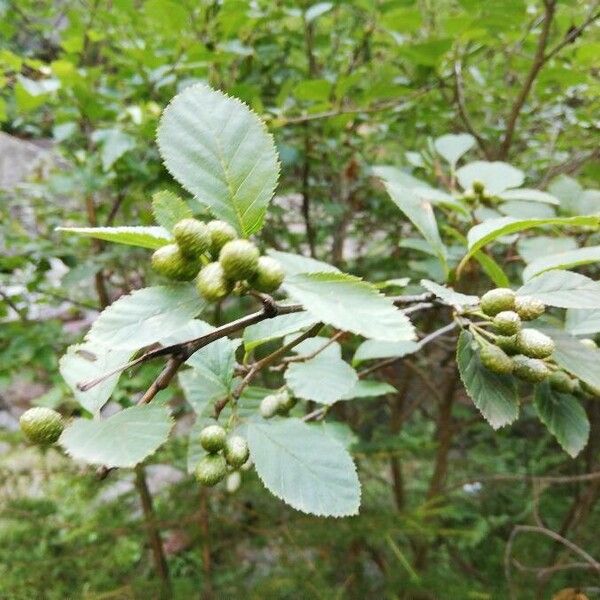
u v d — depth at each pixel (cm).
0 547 78
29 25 86
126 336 19
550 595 85
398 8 64
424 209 35
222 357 31
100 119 73
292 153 70
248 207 22
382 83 60
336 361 36
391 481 115
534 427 121
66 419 22
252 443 27
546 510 101
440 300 30
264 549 97
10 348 71
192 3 62
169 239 21
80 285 98
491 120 89
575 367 28
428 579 80
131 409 19
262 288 20
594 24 77
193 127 23
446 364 78
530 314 26
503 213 52
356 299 19
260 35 76
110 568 84
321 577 75
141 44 76
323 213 106
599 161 70
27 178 104
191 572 97
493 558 94
